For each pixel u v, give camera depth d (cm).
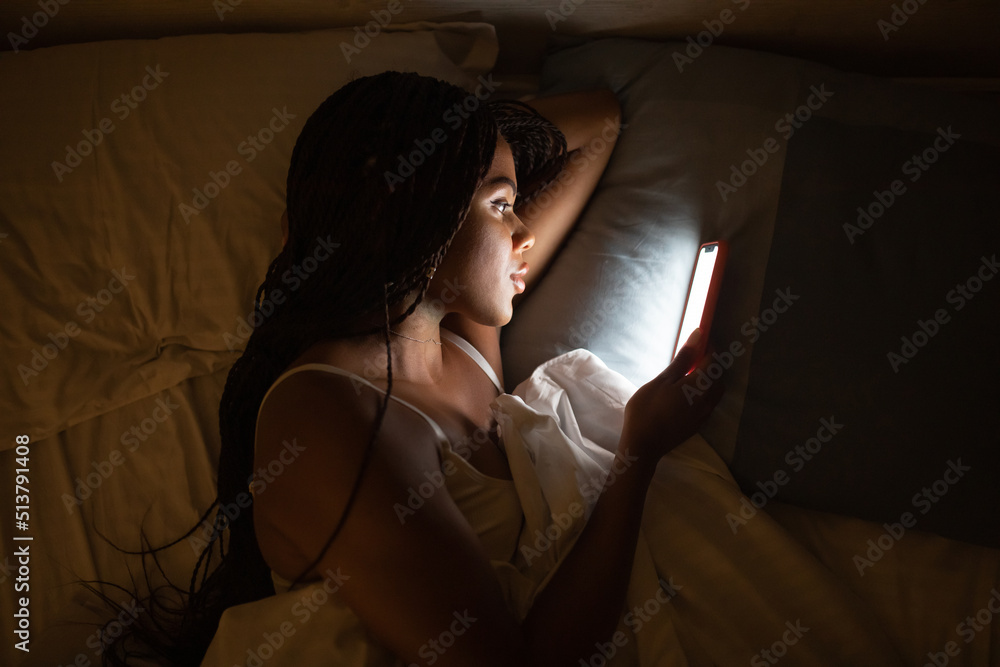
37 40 140
